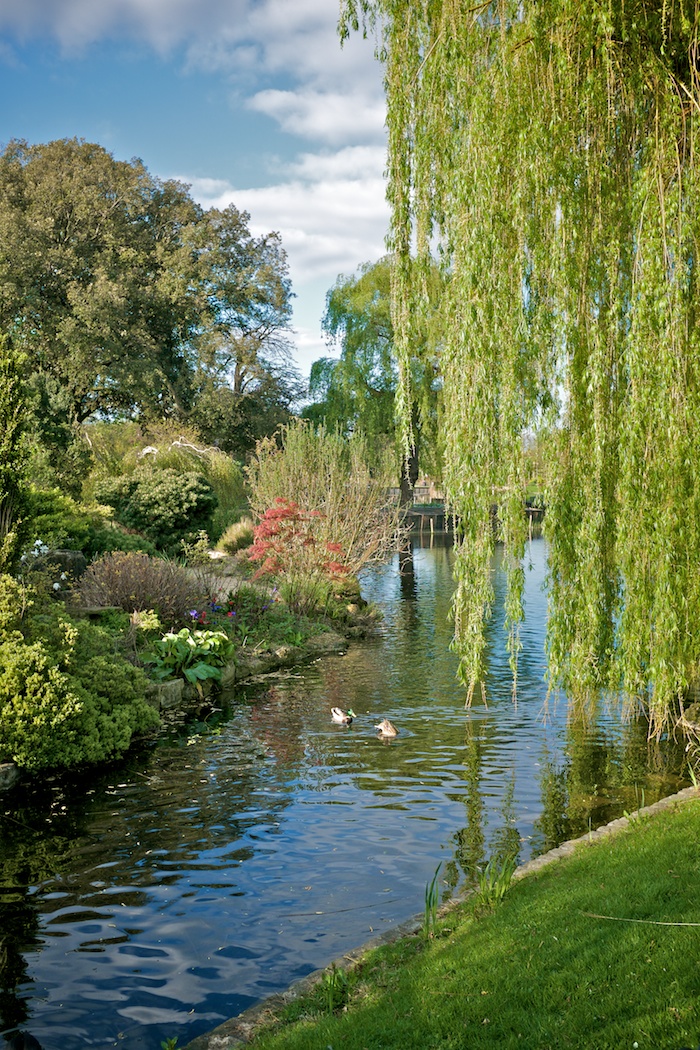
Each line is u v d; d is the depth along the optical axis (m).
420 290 6.91
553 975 3.51
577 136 6.05
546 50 6.01
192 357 41.62
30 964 4.38
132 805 6.85
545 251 6.09
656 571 5.82
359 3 6.97
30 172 37.72
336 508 19.42
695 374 5.73
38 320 35.03
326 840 6.03
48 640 8.64
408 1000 3.61
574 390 6.15
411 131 6.83
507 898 4.70
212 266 42.84
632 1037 2.90
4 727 7.31
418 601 21.17
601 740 8.55
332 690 11.27
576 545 6.11
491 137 6.07
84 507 18.81
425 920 4.57
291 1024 3.65
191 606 13.50
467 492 6.35
